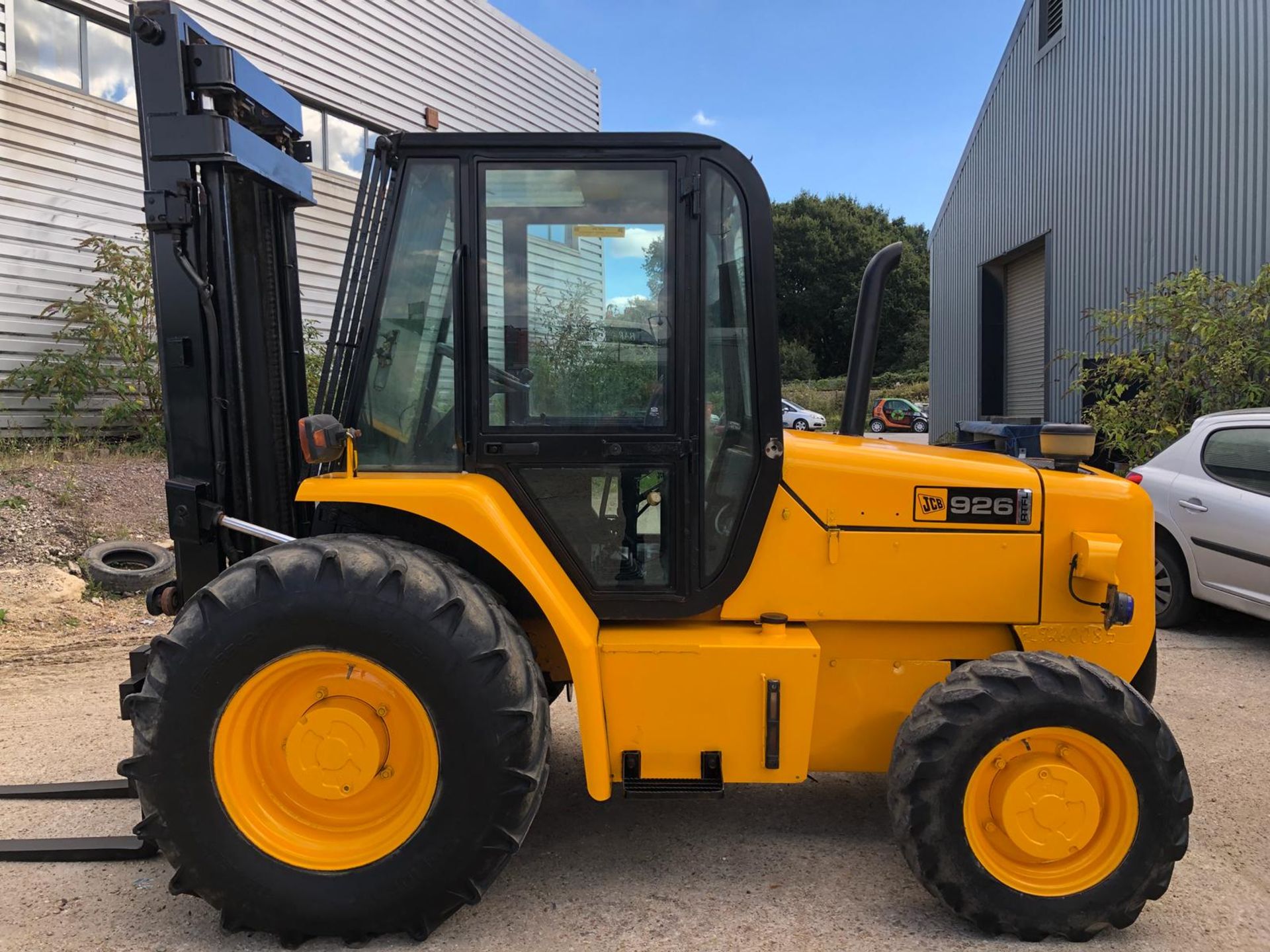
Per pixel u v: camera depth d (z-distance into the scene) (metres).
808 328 48.47
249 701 2.49
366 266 2.83
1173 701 4.68
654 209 2.78
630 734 2.78
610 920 2.68
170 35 2.72
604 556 2.86
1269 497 5.44
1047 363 13.03
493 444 2.81
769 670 2.74
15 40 8.12
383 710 2.57
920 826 2.57
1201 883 2.94
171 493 2.88
